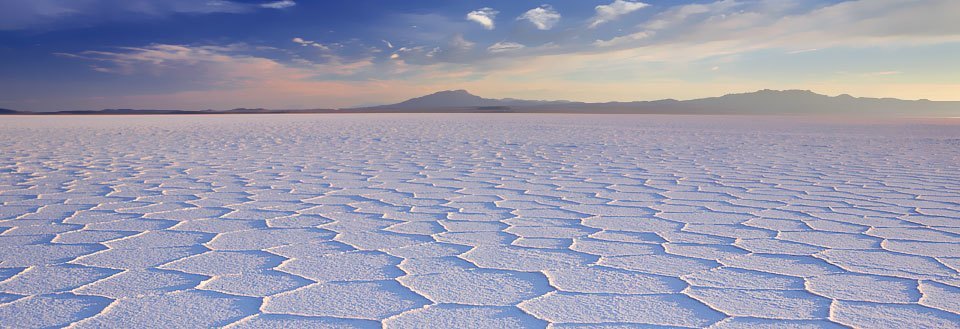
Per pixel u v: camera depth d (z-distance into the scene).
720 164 7.31
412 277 2.39
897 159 7.98
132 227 3.39
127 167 6.77
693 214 3.89
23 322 1.87
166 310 1.98
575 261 2.65
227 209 4.03
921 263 2.62
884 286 2.27
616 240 3.09
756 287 2.26
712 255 2.77
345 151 9.34
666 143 11.36
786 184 5.44
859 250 2.87
